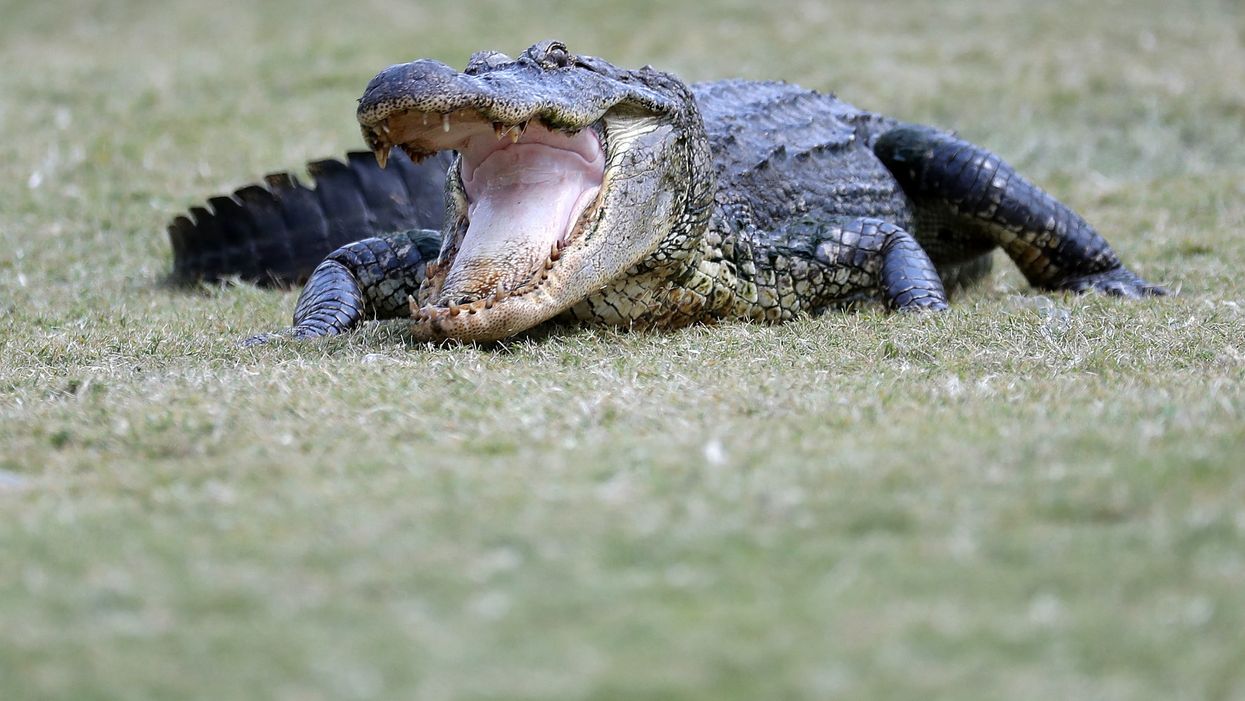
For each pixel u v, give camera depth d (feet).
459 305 68.03
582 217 71.51
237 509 42.65
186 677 31.42
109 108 144.77
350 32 183.62
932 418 51.88
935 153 95.45
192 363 66.85
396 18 191.72
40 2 206.39
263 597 35.55
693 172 76.23
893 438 48.62
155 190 119.85
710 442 48.19
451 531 39.83
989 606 34.40
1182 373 60.75
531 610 34.55
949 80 155.94
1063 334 69.97
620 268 72.74
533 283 69.00
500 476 45.09
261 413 54.80
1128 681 30.81
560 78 69.36
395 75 63.77
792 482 43.47
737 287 80.48
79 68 163.84
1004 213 93.97
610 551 38.17
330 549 38.60
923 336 69.46
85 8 203.41
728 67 162.50
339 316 77.56
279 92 154.20
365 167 98.84
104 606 35.24
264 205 97.91
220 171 125.18
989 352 65.82
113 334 74.79
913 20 183.32
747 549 38.22
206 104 147.64
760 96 96.84
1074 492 41.60
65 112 142.10
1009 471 44.04
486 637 33.12
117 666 31.96
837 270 84.02
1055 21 180.96
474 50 171.73
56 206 115.14
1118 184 125.59
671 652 32.22
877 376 60.64
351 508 42.24
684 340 70.69
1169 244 102.89
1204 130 142.31
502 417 53.26
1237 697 30.17
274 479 46.01
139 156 128.36
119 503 44.06
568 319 76.64
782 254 82.99
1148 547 37.63
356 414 54.39
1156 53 167.02
